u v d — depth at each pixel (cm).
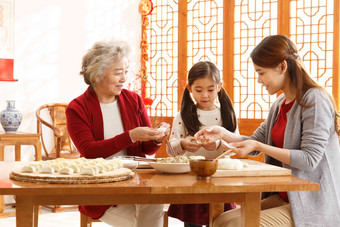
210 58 554
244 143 202
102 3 573
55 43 533
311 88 212
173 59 587
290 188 169
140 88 611
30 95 514
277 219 198
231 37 537
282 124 225
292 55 214
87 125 243
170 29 588
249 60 525
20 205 160
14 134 446
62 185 159
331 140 212
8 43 498
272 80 215
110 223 225
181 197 170
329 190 205
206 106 269
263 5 514
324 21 477
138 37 609
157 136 221
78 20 552
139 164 220
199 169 179
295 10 495
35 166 177
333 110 211
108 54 239
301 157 200
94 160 194
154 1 601
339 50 470
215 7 548
